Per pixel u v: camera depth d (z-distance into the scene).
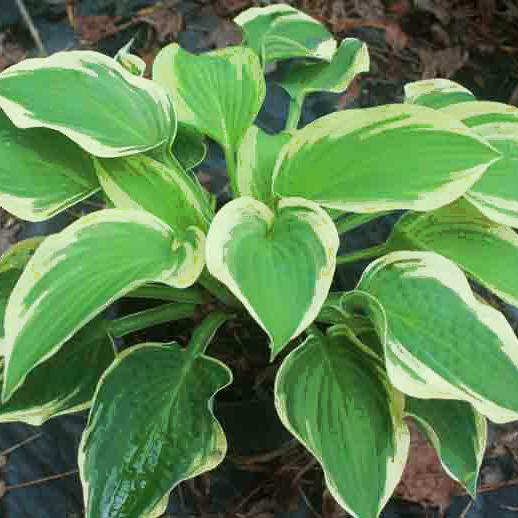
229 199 1.21
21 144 0.94
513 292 0.93
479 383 0.85
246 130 0.98
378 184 0.89
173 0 1.38
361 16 1.39
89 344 0.96
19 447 1.08
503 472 1.09
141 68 1.05
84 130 0.91
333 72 1.11
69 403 0.93
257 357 1.10
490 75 1.36
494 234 0.96
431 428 0.91
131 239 0.89
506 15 1.41
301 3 1.40
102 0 1.38
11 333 0.83
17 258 0.98
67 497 1.06
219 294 1.03
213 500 1.06
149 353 0.93
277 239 0.86
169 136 0.94
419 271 0.90
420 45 1.38
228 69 1.02
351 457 0.88
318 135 0.91
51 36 1.34
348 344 0.93
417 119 0.89
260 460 1.07
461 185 0.87
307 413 0.89
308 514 1.05
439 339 0.87
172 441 0.89
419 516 1.07
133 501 0.87
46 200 0.93
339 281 1.17
